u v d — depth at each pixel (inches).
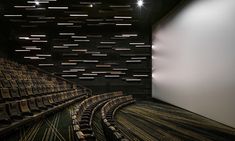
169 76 390.3
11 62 375.6
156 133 195.5
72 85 461.4
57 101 272.7
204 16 272.1
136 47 501.4
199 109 288.4
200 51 283.9
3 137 147.1
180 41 344.5
